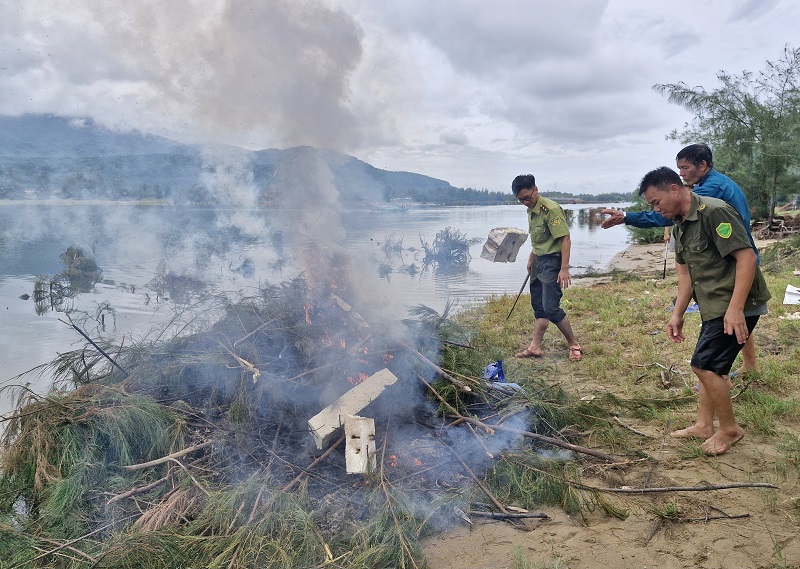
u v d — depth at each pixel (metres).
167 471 3.35
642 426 4.16
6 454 3.47
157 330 5.70
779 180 18.66
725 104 18.69
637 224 4.20
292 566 2.59
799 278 9.02
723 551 2.65
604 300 8.62
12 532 2.87
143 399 3.73
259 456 3.56
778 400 4.16
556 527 2.98
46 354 6.85
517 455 3.49
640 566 2.60
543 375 5.44
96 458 3.39
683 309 3.90
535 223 5.83
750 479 3.26
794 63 17.48
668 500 3.12
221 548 2.71
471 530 3.00
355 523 2.96
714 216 3.32
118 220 25.69
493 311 8.42
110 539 2.80
